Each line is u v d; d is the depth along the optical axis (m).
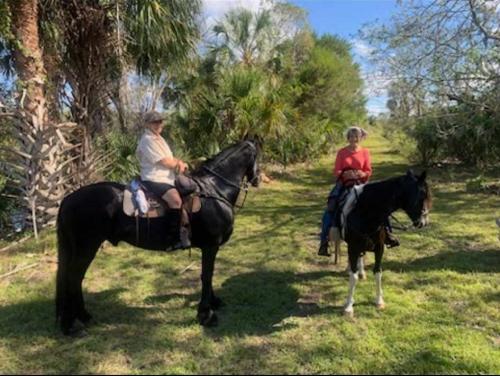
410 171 4.45
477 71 10.01
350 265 4.75
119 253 7.00
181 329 4.45
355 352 4.02
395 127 17.77
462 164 17.44
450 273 5.96
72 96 9.59
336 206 5.02
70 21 8.98
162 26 8.94
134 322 4.61
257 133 12.81
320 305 5.07
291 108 15.34
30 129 7.55
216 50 16.30
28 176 7.64
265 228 8.70
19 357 3.94
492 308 4.91
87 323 4.53
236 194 4.75
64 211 4.22
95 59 9.40
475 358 3.88
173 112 14.10
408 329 4.42
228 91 13.09
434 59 9.68
